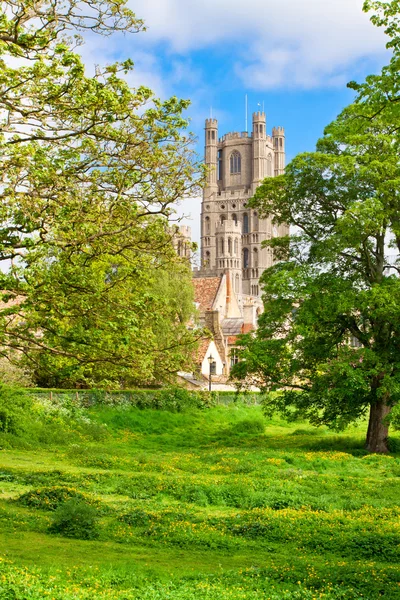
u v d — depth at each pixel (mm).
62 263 19906
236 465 33594
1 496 24219
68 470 31422
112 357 21016
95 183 21453
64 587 13195
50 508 22141
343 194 43594
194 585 14266
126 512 21734
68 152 20438
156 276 70125
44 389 54969
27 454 37406
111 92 19875
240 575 15391
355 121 22484
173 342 23109
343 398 43094
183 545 18609
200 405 62531
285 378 45188
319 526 20578
